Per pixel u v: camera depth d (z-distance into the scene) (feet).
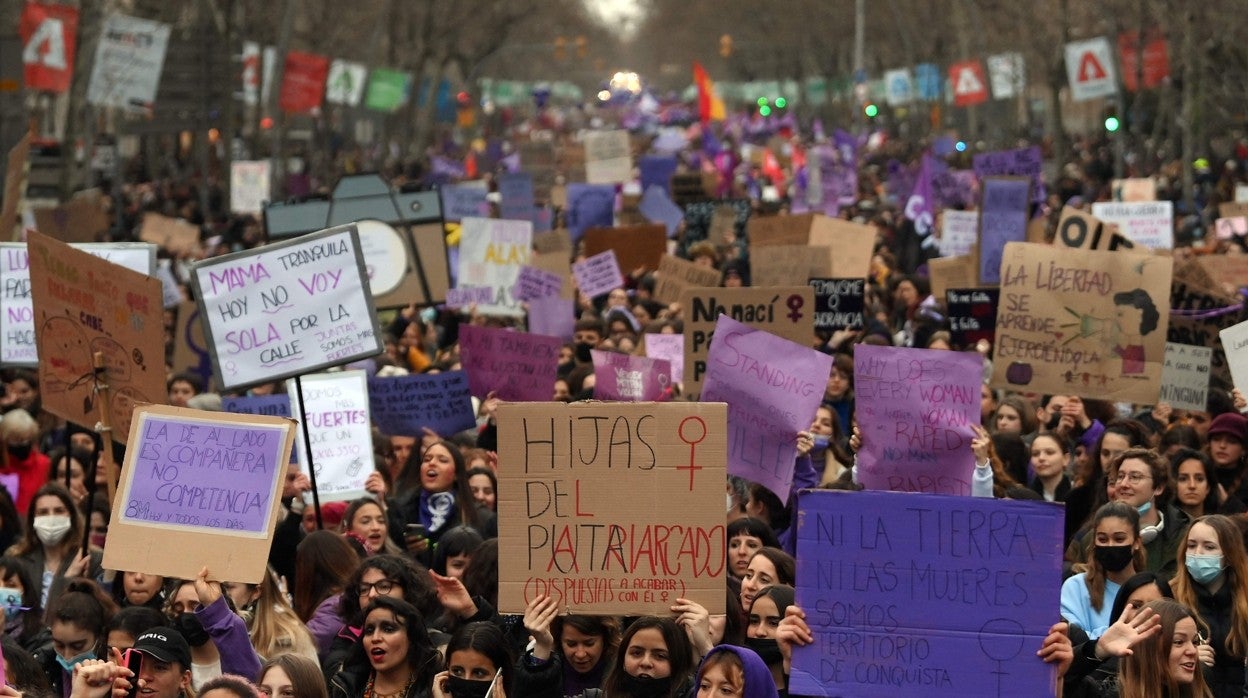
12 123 122.83
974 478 48.44
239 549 37.83
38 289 48.08
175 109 153.79
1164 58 220.84
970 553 34.99
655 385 65.10
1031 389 61.46
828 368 50.26
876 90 422.00
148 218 132.77
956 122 323.16
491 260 102.83
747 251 128.06
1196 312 71.15
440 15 359.05
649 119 543.80
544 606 36.81
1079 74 219.61
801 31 534.78
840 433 60.49
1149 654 37.35
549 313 90.68
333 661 40.88
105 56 148.56
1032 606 34.83
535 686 36.58
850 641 35.09
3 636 39.70
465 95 416.46
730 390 50.39
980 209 97.25
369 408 63.10
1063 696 37.60
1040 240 108.88
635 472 36.96
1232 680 42.39
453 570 46.50
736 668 31.94
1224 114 231.30
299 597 45.34
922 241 139.44
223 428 38.34
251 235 153.17
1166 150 274.36
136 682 33.83
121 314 47.11
